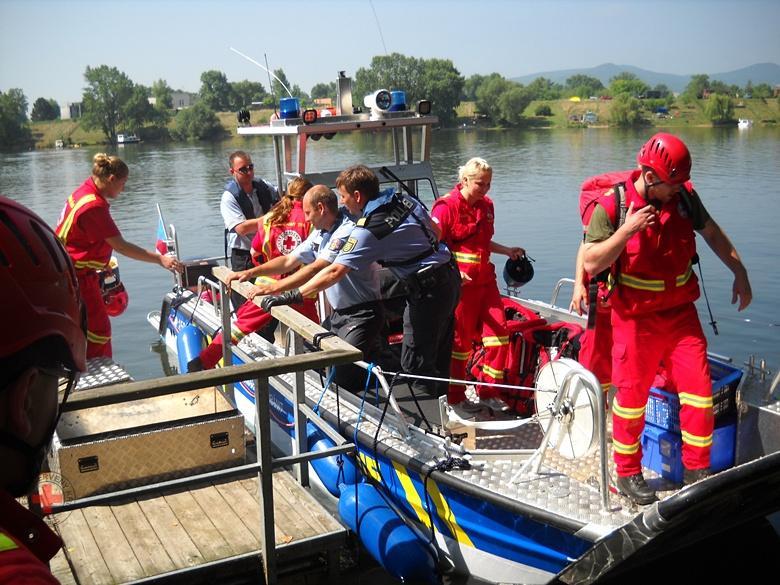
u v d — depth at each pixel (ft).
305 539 11.69
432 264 13.38
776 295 31.94
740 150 106.63
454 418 12.55
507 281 18.62
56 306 2.85
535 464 11.42
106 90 262.06
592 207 10.68
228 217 21.35
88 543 11.69
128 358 27.96
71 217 16.98
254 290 13.65
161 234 26.04
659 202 10.19
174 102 471.62
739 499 5.96
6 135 262.88
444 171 61.21
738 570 6.36
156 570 11.00
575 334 14.51
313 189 14.62
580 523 10.19
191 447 13.67
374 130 18.33
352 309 14.69
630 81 330.13
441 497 11.91
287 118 18.31
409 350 13.91
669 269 10.28
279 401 15.85
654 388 11.73
